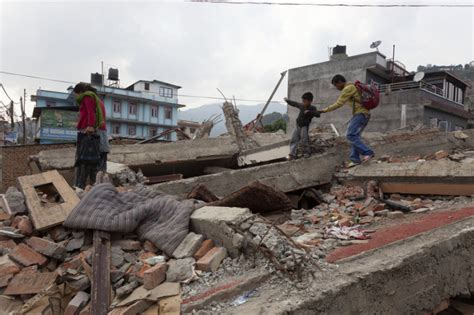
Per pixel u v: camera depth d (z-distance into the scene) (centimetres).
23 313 278
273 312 228
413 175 603
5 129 2803
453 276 352
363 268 291
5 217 401
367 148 690
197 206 389
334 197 661
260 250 300
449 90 2441
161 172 900
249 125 1409
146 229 352
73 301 277
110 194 378
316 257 313
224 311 244
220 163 980
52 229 371
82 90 527
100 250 316
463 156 645
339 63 2341
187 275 293
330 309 252
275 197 469
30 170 771
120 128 3312
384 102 2102
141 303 258
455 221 416
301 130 761
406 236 374
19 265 325
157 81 3591
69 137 2273
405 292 306
